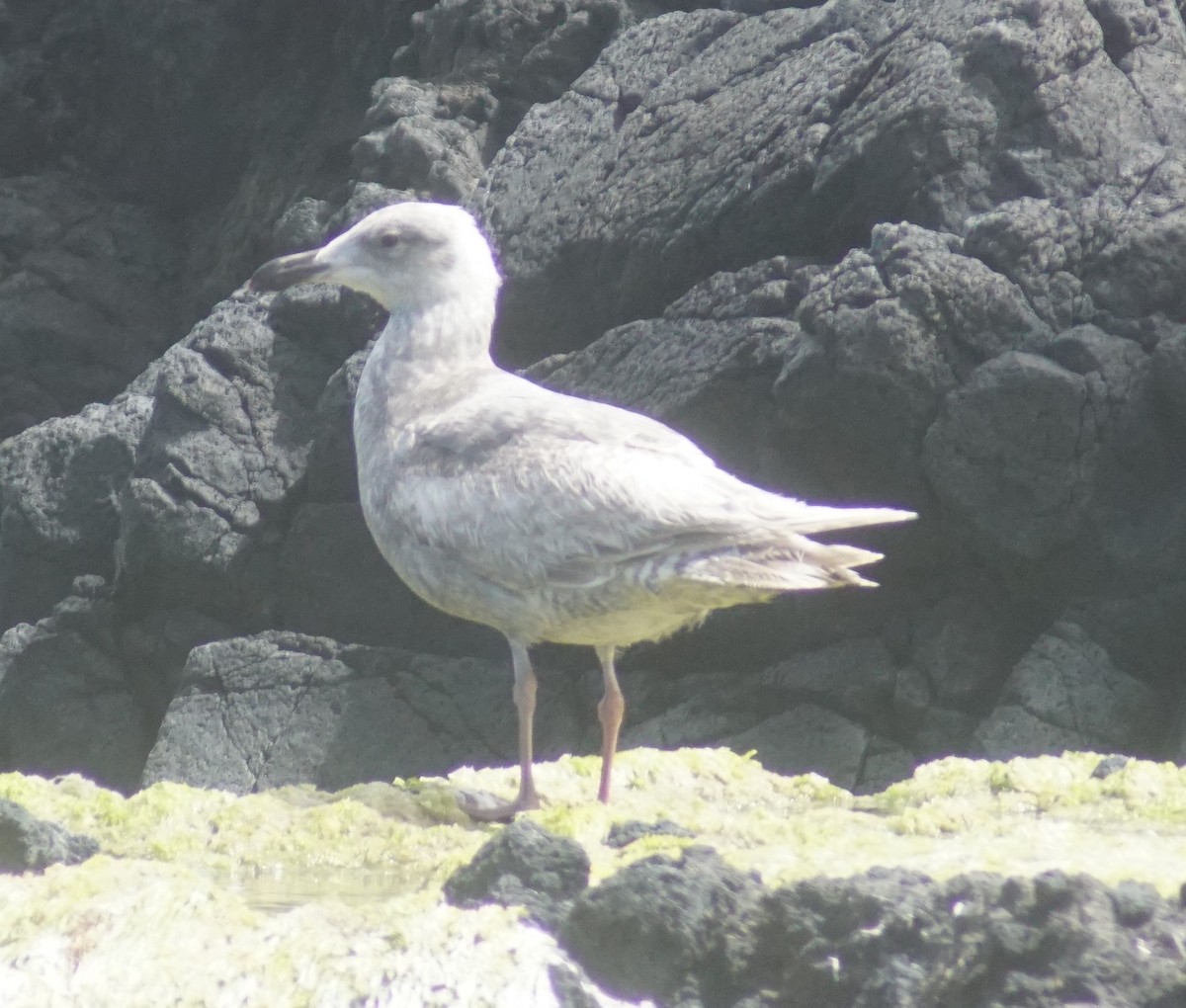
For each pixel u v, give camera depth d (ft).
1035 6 52.01
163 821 24.75
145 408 68.95
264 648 60.95
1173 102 52.11
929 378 48.73
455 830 24.76
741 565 23.41
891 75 53.42
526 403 25.49
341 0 85.81
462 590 25.34
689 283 57.00
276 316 64.49
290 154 84.38
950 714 51.06
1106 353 48.62
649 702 54.95
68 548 67.92
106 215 89.10
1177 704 49.21
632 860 19.70
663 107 60.64
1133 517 49.03
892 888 17.13
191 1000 17.12
